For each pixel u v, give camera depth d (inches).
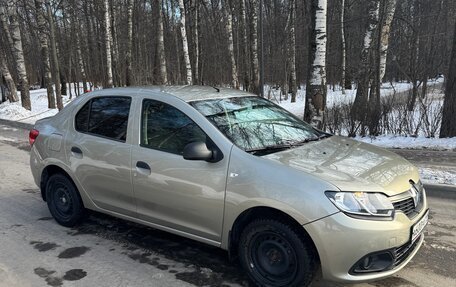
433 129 388.5
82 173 185.5
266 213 134.5
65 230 195.5
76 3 1153.4
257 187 131.9
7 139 471.2
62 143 194.4
